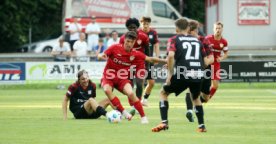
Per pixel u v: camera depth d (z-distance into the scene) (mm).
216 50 43000
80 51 67500
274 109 40875
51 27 105188
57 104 44906
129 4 85500
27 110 40469
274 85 63094
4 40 99812
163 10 86688
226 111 39562
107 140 26578
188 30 30625
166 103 28938
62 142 26047
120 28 85125
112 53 32500
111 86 32844
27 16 100688
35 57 67875
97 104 34000
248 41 93375
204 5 112375
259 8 93000
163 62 32188
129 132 29000
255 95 53031
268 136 27828
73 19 81125
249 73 63219
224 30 93125
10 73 63281
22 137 27500
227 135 28062
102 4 84812
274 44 93375
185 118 35375
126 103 46250
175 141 26281
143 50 38125
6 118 35438
